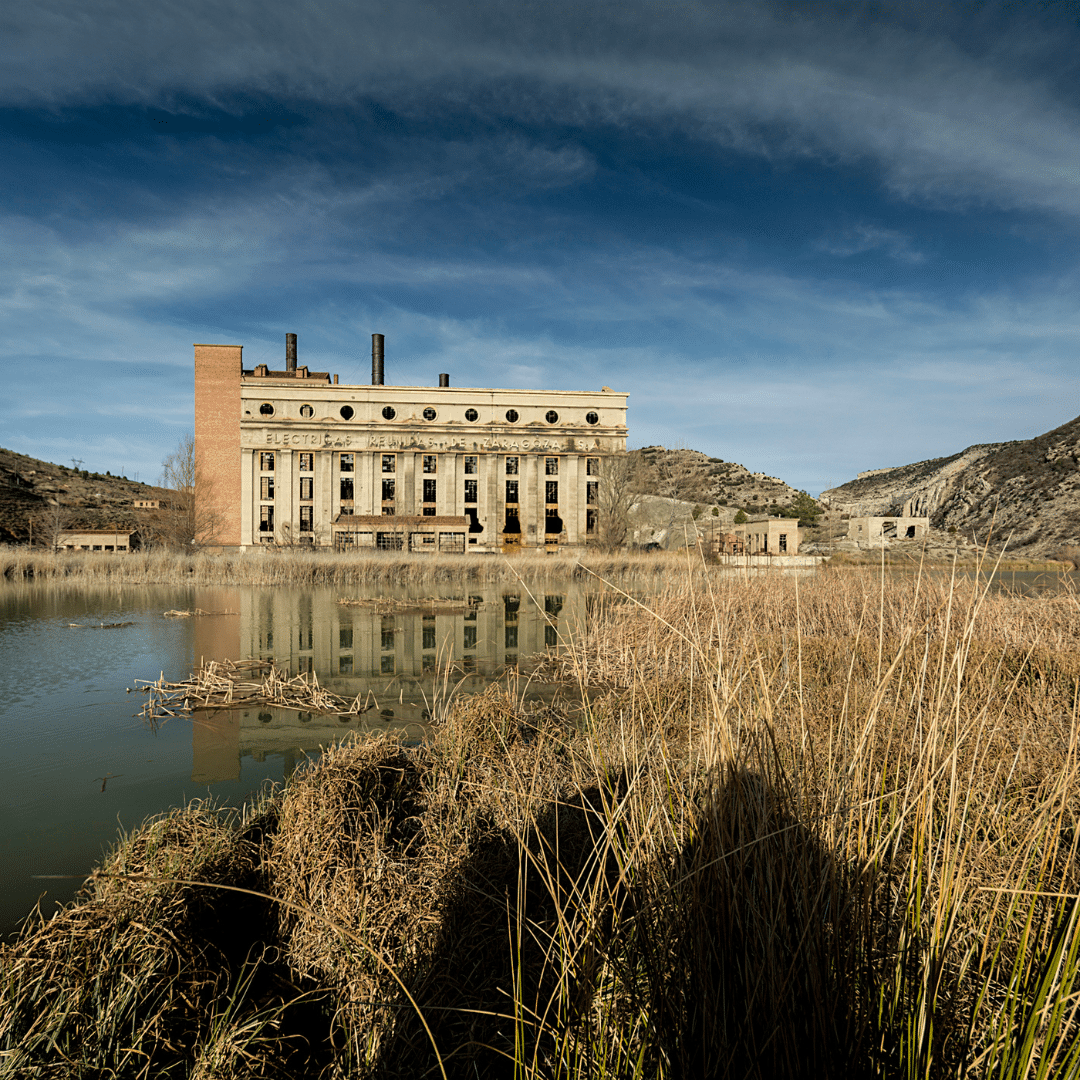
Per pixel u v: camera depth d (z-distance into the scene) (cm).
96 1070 215
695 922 190
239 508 6091
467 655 1170
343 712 750
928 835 190
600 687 868
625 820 241
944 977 186
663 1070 177
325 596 2198
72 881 363
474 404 6412
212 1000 254
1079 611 971
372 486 6212
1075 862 249
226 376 6116
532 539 6394
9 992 227
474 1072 220
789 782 227
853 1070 167
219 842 354
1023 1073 150
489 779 435
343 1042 255
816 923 177
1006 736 432
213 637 1337
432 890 308
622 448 6538
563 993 196
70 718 719
